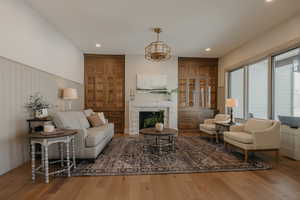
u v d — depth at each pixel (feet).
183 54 19.52
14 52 8.61
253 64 15.23
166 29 12.76
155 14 10.59
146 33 13.55
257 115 14.71
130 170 8.60
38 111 10.07
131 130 19.30
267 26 12.12
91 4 9.52
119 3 9.41
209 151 12.03
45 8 9.98
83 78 19.21
